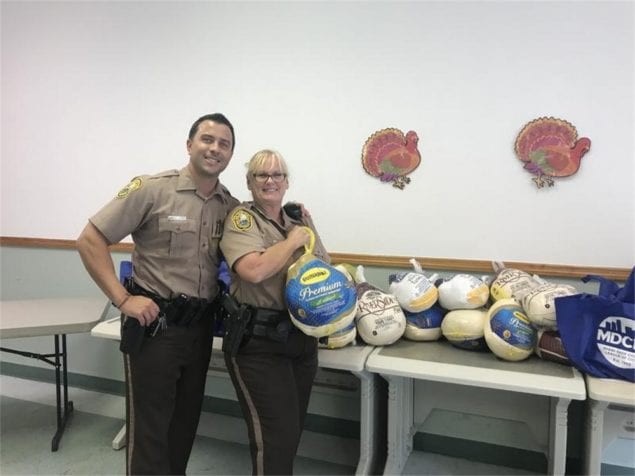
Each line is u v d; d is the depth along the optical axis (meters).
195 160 1.53
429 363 1.68
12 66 3.08
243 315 1.49
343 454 2.27
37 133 3.06
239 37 2.51
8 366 3.29
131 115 2.80
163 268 1.56
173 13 2.65
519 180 2.03
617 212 1.91
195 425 1.69
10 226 3.21
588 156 1.93
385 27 2.20
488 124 2.06
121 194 1.50
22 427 2.54
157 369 1.50
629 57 1.85
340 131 2.32
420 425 2.25
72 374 3.11
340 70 2.30
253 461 1.48
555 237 2.00
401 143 2.21
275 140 2.46
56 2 2.93
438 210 2.17
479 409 2.13
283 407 1.48
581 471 1.94
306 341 1.56
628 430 1.90
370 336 1.83
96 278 1.47
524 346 1.67
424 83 2.15
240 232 1.49
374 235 2.30
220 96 2.57
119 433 2.36
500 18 2.01
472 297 1.83
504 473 2.10
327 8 2.31
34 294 3.16
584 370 1.56
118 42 2.80
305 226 1.65
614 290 1.62
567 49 1.93
